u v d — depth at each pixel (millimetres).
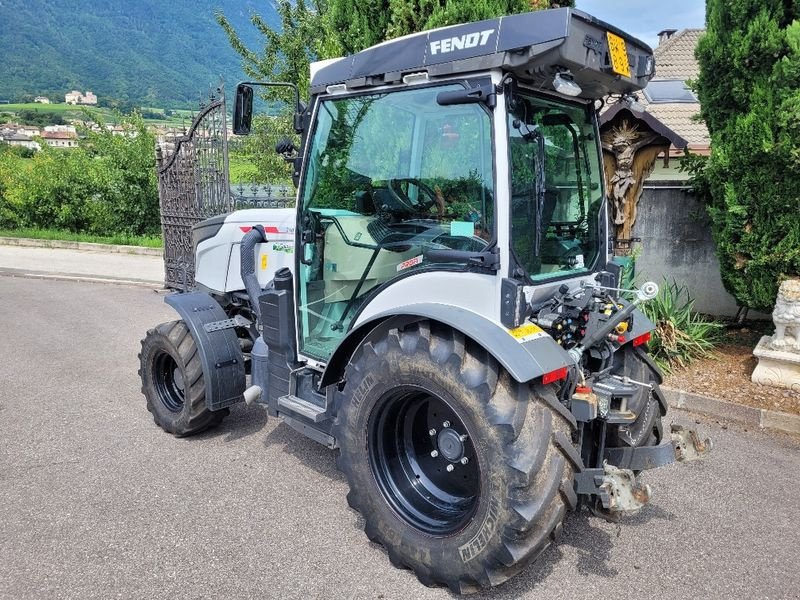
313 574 2977
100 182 15836
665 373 5594
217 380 4258
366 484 3068
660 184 7395
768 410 4754
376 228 3369
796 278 5430
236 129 3812
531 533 2564
